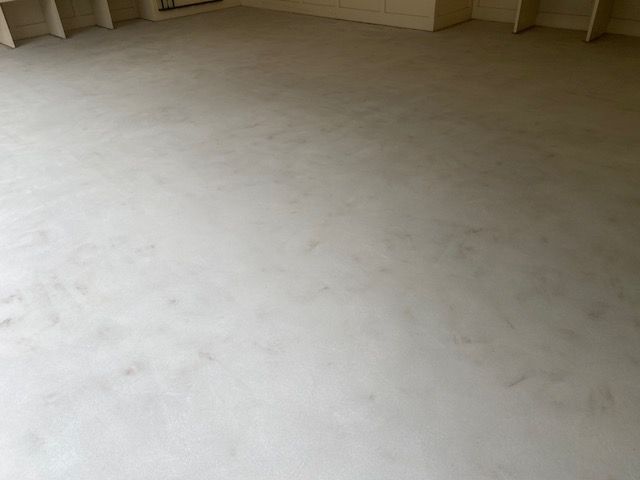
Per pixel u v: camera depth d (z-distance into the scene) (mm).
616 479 1069
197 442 1178
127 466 1130
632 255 1738
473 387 1285
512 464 1106
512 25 4930
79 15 5387
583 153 2436
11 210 2105
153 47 4605
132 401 1280
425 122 2842
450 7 4852
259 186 2234
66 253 1831
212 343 1439
